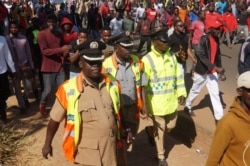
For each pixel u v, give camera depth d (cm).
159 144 590
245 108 326
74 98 395
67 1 2522
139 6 2372
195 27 1152
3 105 729
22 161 593
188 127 778
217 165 339
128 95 527
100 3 2361
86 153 400
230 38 1798
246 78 318
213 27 718
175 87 592
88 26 1858
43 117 776
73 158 406
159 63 565
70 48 701
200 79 754
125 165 494
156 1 2391
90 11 1845
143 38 916
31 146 643
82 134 402
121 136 449
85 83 400
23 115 790
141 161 612
